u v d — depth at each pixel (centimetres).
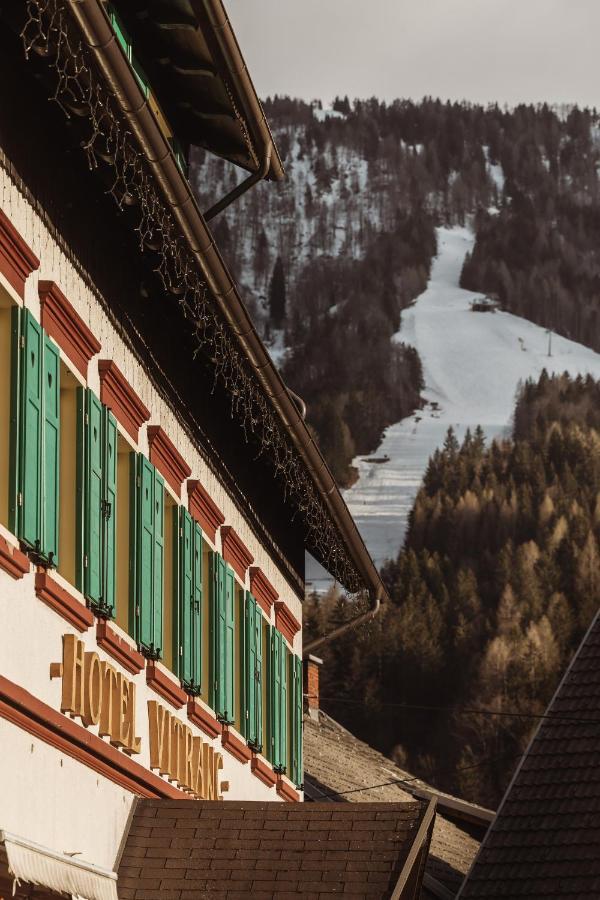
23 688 1186
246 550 2094
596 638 2630
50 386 1276
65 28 1073
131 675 1533
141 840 1499
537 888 2312
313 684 3838
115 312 1533
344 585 2509
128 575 1539
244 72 1591
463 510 18012
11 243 1199
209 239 1365
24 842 1122
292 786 2391
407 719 12900
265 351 1616
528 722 12975
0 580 1154
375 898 1405
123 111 1152
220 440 2011
